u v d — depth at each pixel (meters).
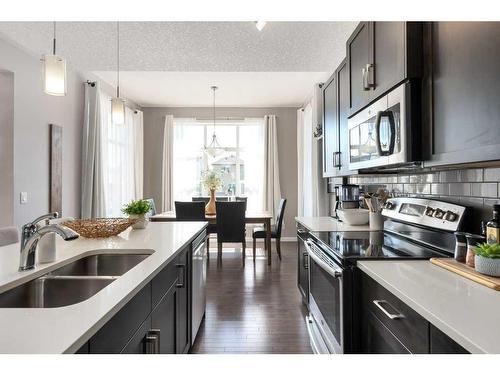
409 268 1.32
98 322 0.79
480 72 1.08
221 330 2.58
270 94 5.72
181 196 6.68
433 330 0.87
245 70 3.55
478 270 1.14
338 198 3.60
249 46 2.93
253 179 6.75
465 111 1.16
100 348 0.84
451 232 1.59
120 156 5.60
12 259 1.47
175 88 5.34
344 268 1.49
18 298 1.19
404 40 1.45
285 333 2.52
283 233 6.68
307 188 5.87
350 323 1.47
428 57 1.39
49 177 3.68
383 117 1.65
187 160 6.71
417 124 1.45
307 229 2.62
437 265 1.35
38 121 3.51
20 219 3.22
